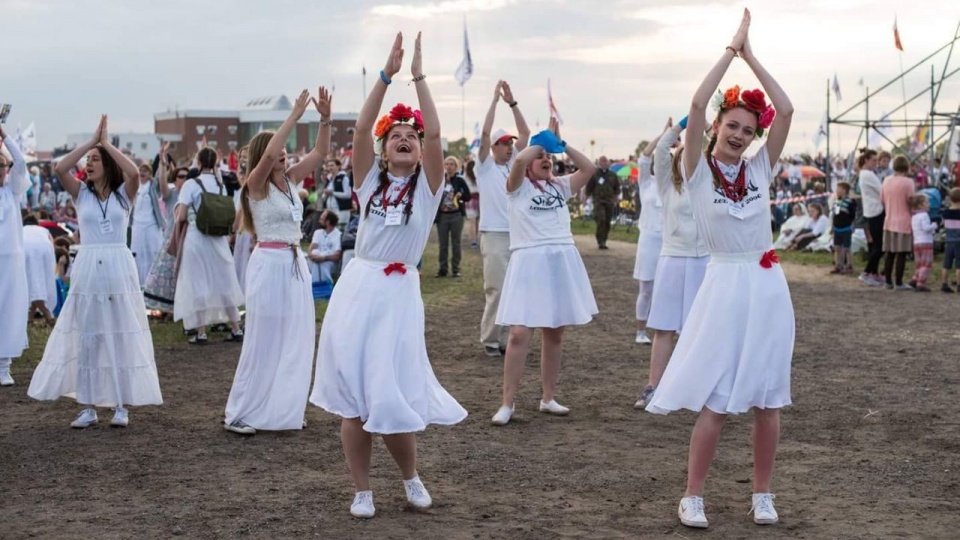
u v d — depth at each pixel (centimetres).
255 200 760
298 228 778
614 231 3300
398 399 535
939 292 1683
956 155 2412
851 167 2561
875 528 541
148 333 799
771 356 530
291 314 761
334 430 774
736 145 538
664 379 549
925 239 1692
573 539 525
